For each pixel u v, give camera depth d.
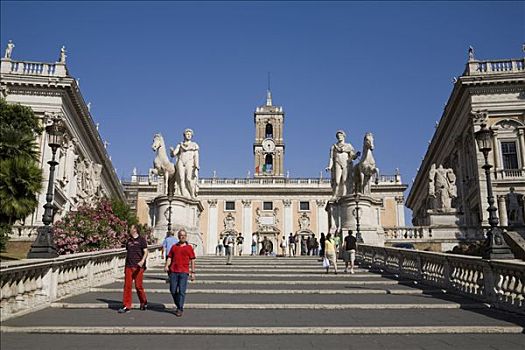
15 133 17.14
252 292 11.20
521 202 32.22
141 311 8.82
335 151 23.95
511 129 33.66
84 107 37.16
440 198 26.94
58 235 17.84
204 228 62.72
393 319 8.10
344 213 22.02
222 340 6.71
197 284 12.65
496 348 6.28
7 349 6.10
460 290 11.03
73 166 37.12
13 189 14.67
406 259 14.73
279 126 77.44
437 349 6.23
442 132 43.16
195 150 23.55
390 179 63.62
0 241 16.98
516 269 8.72
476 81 34.16
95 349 6.13
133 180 67.06
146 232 20.19
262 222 62.84
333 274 15.17
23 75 32.78
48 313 8.57
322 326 7.42
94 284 12.38
